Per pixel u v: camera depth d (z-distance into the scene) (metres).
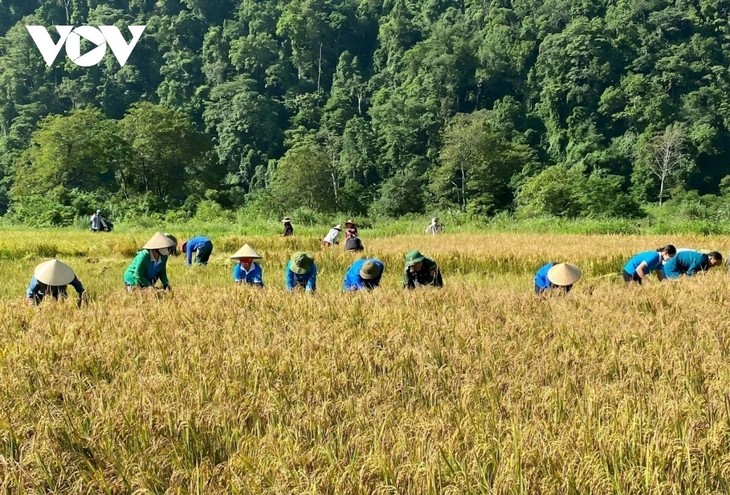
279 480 3.89
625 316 7.96
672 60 109.12
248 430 4.88
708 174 95.88
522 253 18.16
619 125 107.31
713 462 4.07
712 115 101.31
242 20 160.38
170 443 4.56
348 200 75.69
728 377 5.58
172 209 55.44
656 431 4.32
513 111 114.25
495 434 4.49
